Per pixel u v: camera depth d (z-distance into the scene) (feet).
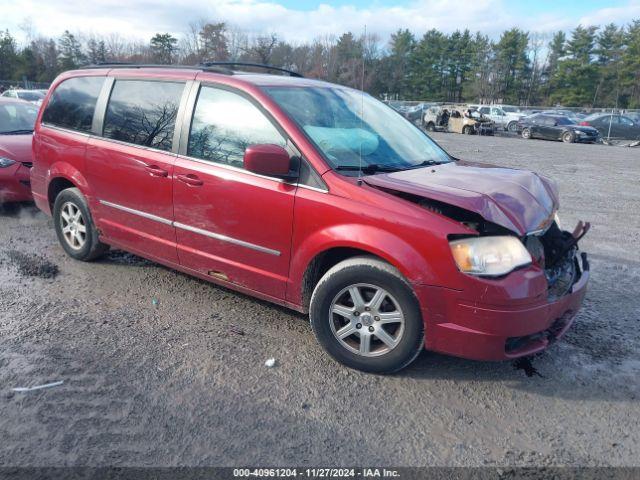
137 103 15.06
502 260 10.12
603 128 90.38
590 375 11.82
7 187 22.72
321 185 11.44
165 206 14.11
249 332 13.25
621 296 16.56
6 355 11.69
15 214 23.81
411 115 113.50
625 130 89.51
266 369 11.59
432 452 9.23
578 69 205.36
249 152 11.10
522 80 227.81
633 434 9.87
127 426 9.53
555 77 212.23
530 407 10.60
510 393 11.04
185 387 10.80
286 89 13.32
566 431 9.91
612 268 19.31
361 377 11.41
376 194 10.85
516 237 10.37
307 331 13.42
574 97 204.85
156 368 11.44
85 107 16.55
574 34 210.59
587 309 15.47
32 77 175.42
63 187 18.10
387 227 10.60
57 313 13.91
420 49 214.07
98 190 15.94
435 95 223.92
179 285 16.07
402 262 10.41
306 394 10.75
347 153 12.25
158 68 15.11
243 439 9.34
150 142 14.47
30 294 15.05
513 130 104.32
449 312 10.35
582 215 28.14
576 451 9.37
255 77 13.65
